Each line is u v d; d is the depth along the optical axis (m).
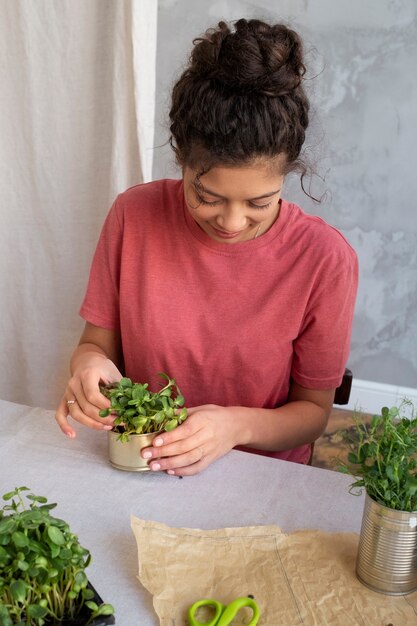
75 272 1.87
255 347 1.32
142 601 0.79
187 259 1.31
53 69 1.68
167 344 1.34
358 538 0.89
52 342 1.96
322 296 1.30
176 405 1.05
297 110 0.99
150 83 1.61
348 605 0.78
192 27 2.36
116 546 0.87
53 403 2.03
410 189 2.41
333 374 1.36
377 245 2.53
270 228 1.28
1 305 1.96
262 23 1.03
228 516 0.94
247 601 0.76
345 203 2.49
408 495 0.76
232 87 0.94
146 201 1.36
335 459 0.84
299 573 0.82
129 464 1.01
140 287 1.34
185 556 0.83
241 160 0.94
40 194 1.81
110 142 1.70
